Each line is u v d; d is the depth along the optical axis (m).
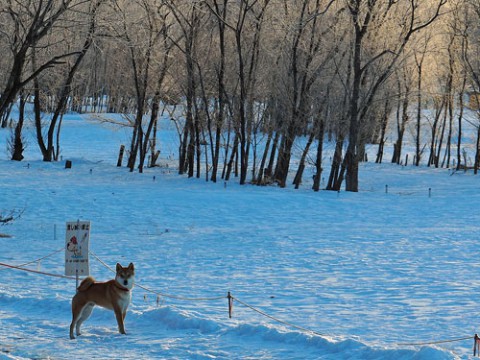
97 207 43.62
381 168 80.00
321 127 57.59
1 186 49.22
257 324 15.80
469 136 120.00
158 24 61.66
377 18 57.62
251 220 41.50
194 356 13.72
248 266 26.55
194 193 48.94
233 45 61.75
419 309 18.50
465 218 43.19
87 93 106.00
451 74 84.31
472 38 79.69
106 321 17.30
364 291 21.38
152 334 15.79
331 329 16.16
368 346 13.38
